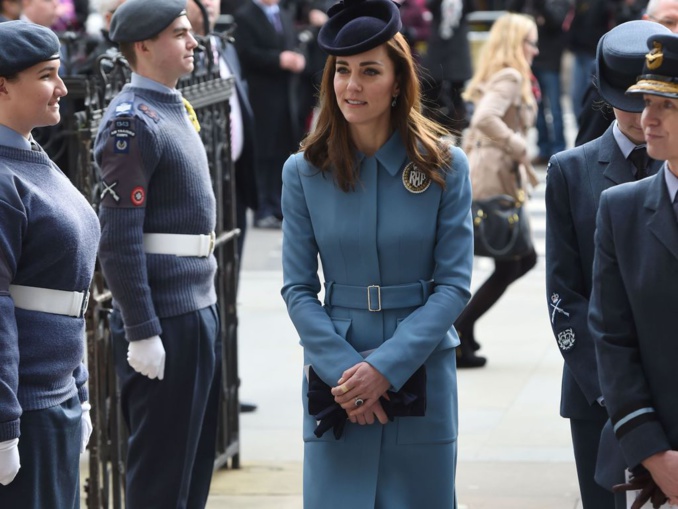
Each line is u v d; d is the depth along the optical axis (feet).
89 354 45.91
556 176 38.47
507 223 67.77
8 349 32.94
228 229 55.47
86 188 44.73
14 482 34.30
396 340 35.88
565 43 141.28
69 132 47.55
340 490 36.78
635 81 36.11
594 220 37.88
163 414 43.60
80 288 35.45
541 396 65.36
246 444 59.16
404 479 37.17
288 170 37.63
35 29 34.35
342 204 36.78
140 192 41.93
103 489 47.11
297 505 51.31
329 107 36.83
